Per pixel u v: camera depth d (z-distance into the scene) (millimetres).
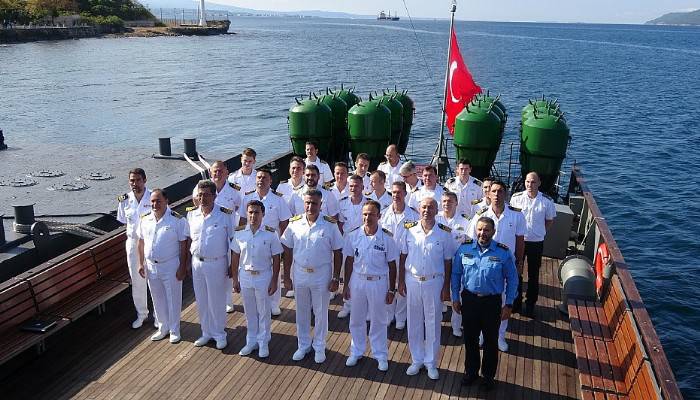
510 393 6145
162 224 6891
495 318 5934
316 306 6586
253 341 6895
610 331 6543
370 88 46219
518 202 7715
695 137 31969
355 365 6633
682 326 13227
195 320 7758
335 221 6574
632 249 17453
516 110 36469
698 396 10805
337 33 169625
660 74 69188
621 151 28391
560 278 8430
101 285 7719
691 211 20484
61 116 33094
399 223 7129
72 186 12211
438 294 6258
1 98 39281
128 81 49562
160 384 6258
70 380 6332
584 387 5543
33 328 6496
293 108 12375
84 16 111312
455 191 8742
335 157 13312
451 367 6613
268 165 12195
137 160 14570
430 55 84938
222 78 52656
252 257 6598
